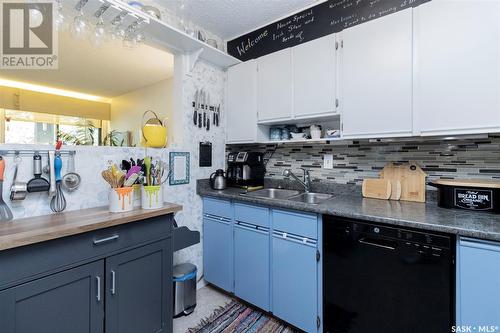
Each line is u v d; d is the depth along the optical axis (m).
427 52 1.37
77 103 4.66
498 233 0.97
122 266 1.28
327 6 1.99
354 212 1.35
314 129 1.96
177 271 1.91
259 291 1.83
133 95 4.43
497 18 1.19
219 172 2.28
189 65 2.12
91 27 1.45
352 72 1.64
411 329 1.20
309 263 1.55
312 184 2.17
